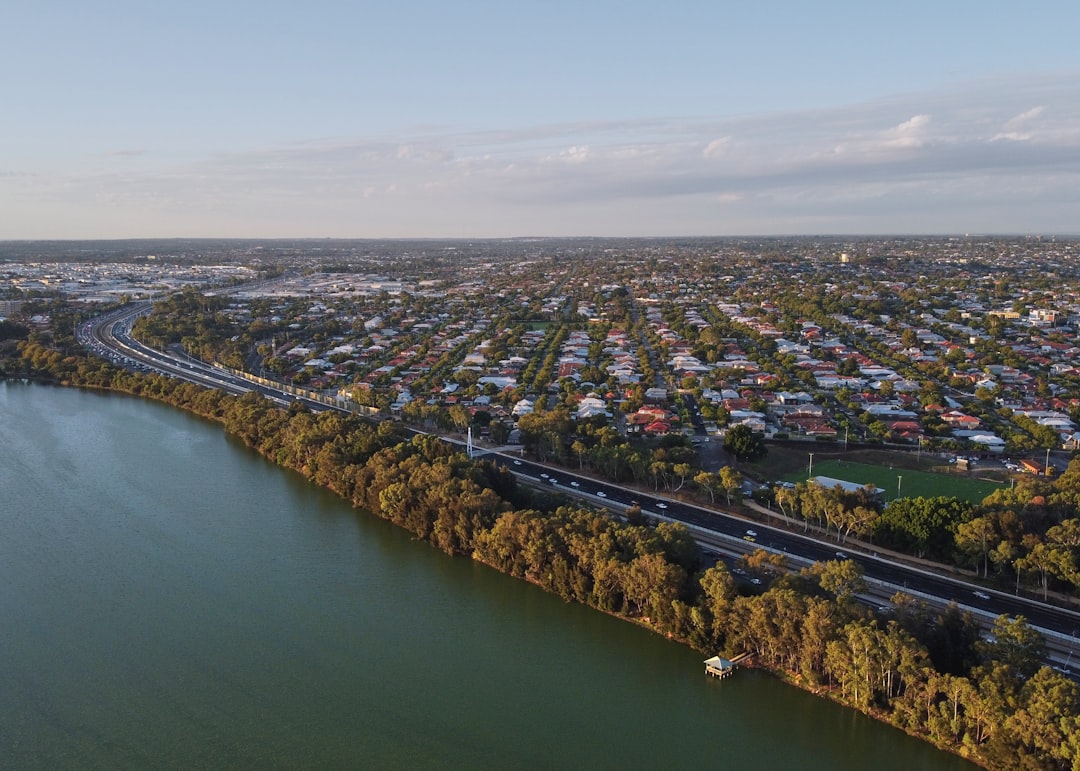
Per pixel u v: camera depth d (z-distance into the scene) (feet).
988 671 396.16
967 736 389.60
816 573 500.33
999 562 534.78
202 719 442.09
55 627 533.55
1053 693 360.48
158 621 542.98
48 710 450.30
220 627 536.01
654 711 449.06
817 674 453.99
